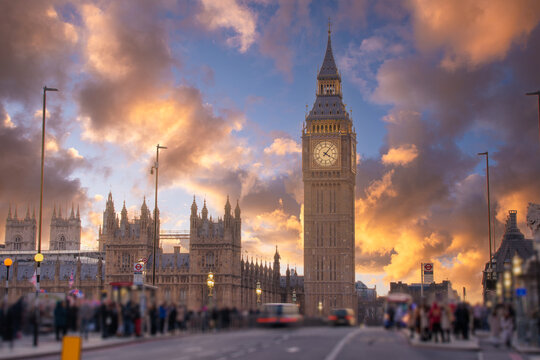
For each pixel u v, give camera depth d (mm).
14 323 69375
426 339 74875
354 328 110750
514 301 81250
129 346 68812
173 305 85938
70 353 50219
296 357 56938
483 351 67750
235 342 71438
